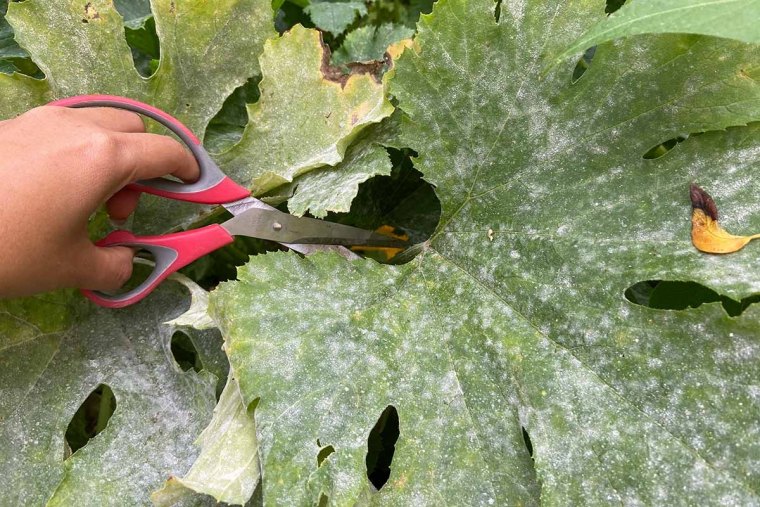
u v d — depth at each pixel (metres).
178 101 0.44
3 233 0.33
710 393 0.31
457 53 0.38
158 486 0.39
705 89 0.34
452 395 0.36
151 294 0.45
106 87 0.43
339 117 0.41
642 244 0.34
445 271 0.39
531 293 0.36
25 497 0.40
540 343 0.35
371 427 0.35
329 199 0.37
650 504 0.31
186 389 0.41
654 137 0.35
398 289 0.39
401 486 0.34
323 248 0.42
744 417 0.30
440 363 0.37
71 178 0.34
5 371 0.42
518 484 0.34
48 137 0.34
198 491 0.33
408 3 0.53
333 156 0.40
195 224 0.45
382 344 0.37
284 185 0.43
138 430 0.41
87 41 0.42
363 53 0.48
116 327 0.44
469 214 0.40
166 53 0.43
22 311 0.43
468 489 0.34
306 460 0.34
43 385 0.42
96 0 0.41
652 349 0.33
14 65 0.49
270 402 0.35
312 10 0.51
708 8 0.29
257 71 0.44
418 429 0.35
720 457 0.30
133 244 0.40
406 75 0.38
